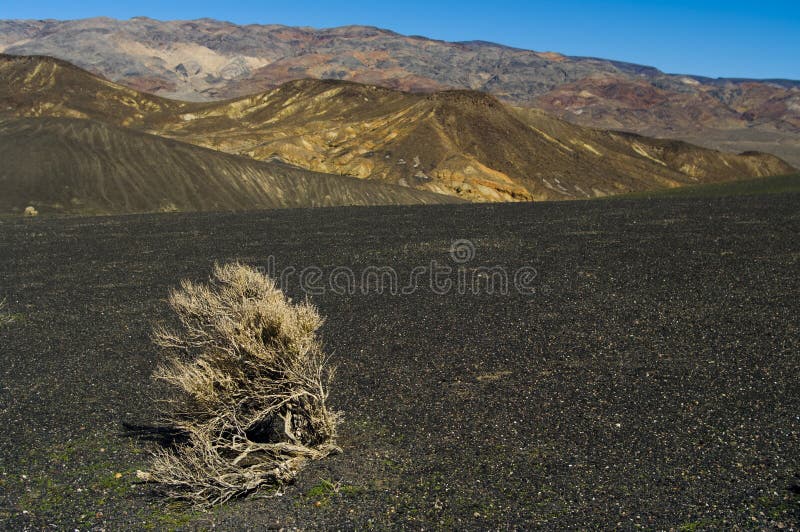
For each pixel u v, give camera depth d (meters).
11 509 5.53
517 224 25.88
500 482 5.71
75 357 9.97
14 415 7.68
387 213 32.84
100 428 7.26
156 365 9.45
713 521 5.00
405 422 7.13
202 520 5.30
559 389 7.93
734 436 6.43
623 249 18.66
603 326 10.72
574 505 5.29
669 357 9.00
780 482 5.52
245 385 6.55
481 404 7.55
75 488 5.88
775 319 10.75
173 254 20.12
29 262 19.36
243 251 20.41
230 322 6.85
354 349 9.91
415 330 10.85
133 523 5.28
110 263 18.83
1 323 12.20
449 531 5.00
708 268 15.41
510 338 10.20
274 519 5.28
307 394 6.51
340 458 6.35
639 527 4.96
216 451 6.13
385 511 5.32
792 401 7.27
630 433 6.60
